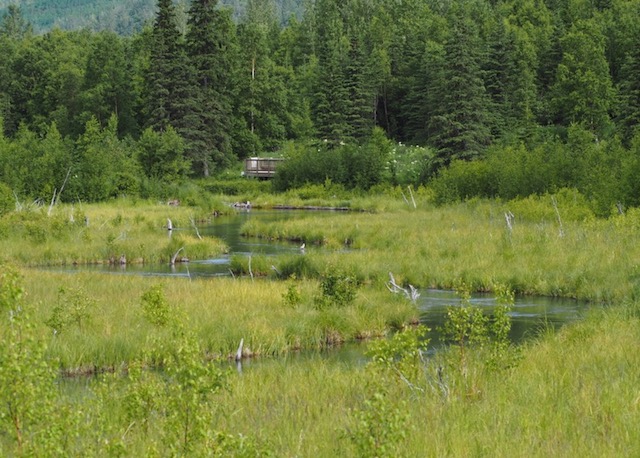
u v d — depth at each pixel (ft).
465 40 260.01
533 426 32.94
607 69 297.53
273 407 38.93
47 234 125.90
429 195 208.13
